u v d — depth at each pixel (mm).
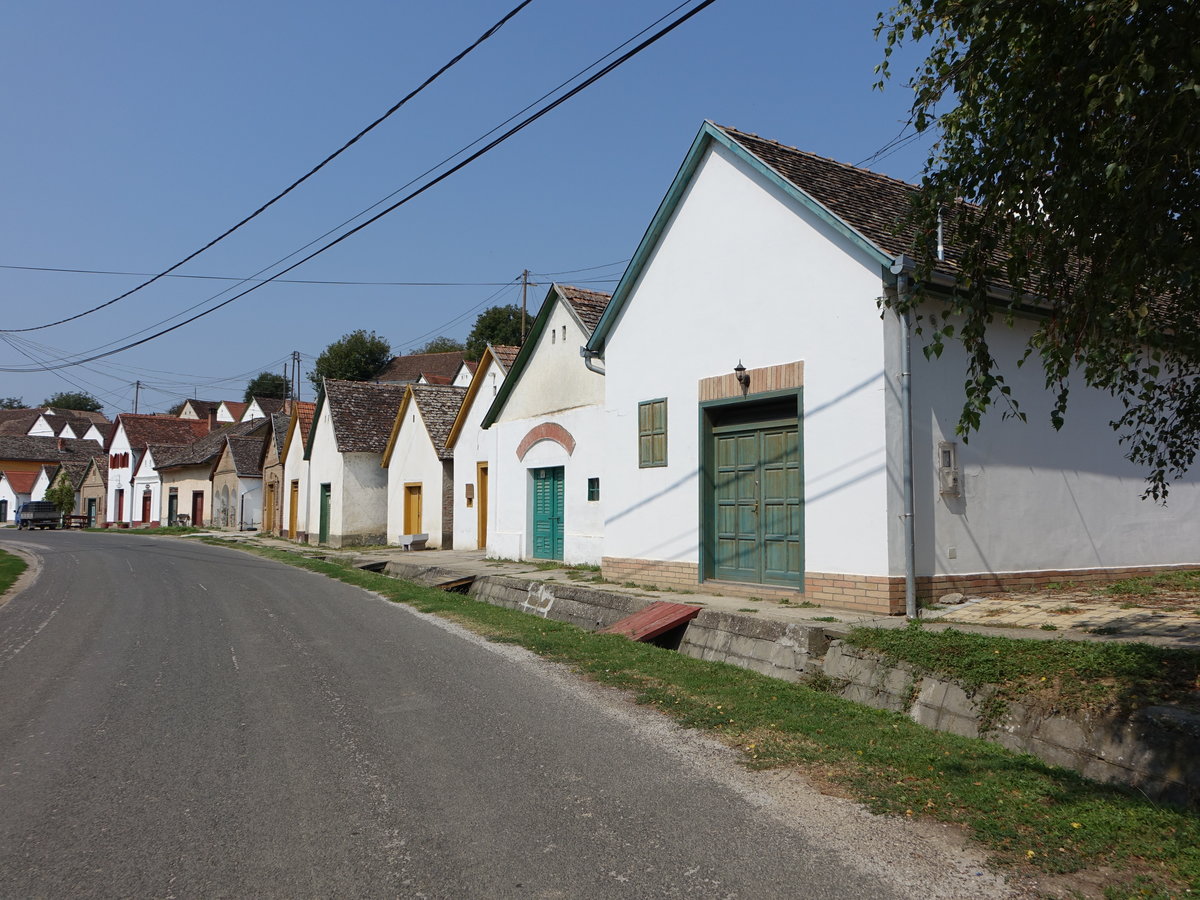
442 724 6852
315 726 6801
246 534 40438
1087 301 5215
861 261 10188
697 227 12781
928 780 5398
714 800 5188
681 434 12938
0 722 7027
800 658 8508
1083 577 11461
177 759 5984
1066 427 11547
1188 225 5117
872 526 9883
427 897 3932
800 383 10945
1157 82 4875
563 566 17828
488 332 66000
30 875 4184
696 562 12578
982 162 5594
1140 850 4281
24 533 48188
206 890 4012
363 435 30719
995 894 3959
